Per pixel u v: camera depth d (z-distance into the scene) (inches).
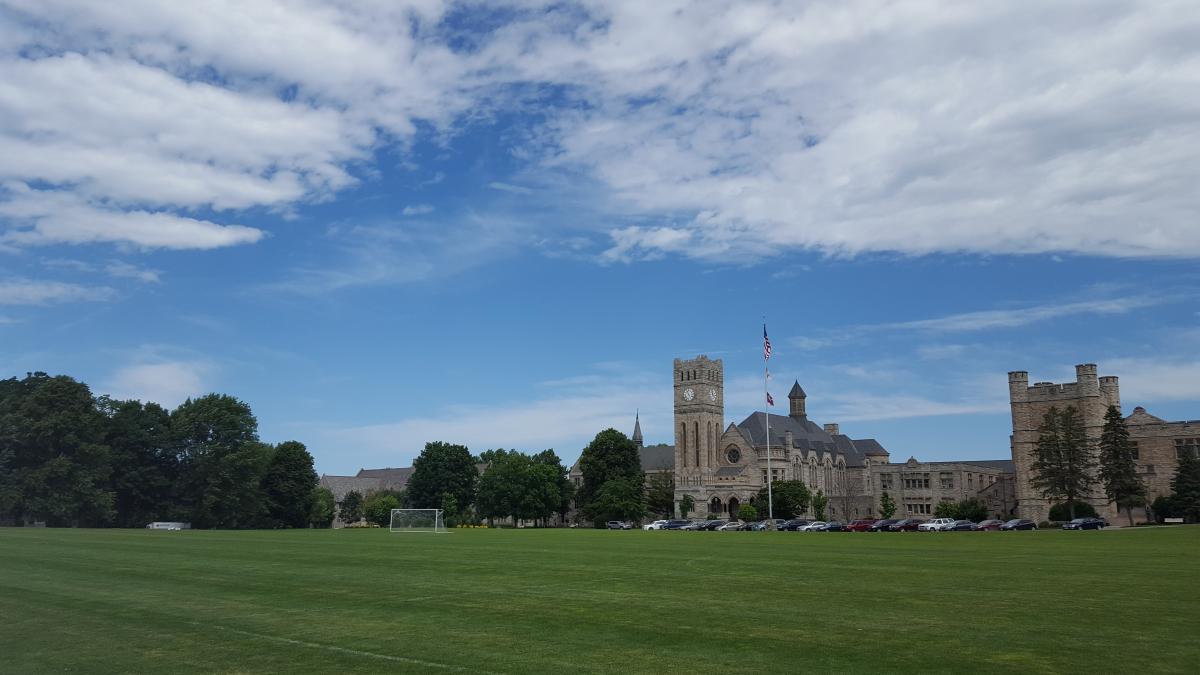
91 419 4849.9
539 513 7224.4
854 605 1193.4
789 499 6776.6
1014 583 1469.0
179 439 5570.9
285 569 1769.2
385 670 812.6
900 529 5132.9
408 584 1486.2
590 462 7440.9
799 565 1891.0
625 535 4067.4
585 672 794.2
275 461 6397.6
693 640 938.1
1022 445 6402.6
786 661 831.1
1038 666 796.6
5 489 4434.1
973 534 3902.6
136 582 1507.1
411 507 7632.9
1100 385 6397.6
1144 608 1146.0
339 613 1143.6
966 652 861.2
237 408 5831.7
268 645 931.3
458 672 799.7
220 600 1274.6
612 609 1168.2
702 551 2463.1
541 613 1135.0
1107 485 5310.0
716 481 7810.0
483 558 2127.2
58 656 890.1
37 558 1998.0
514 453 7716.5
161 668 835.4
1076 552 2338.8
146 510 5482.3
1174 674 761.6
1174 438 6003.9
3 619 1106.1
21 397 4943.4
